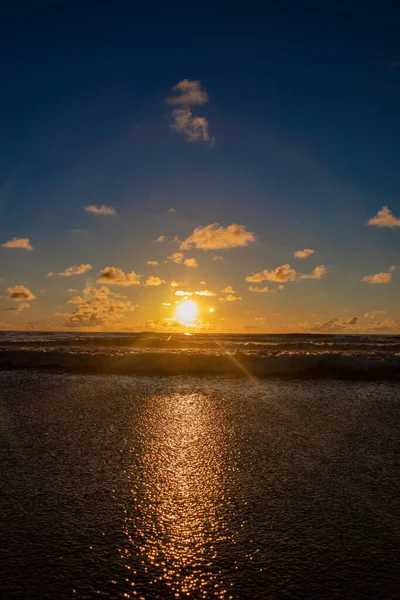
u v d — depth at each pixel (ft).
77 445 16.48
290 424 19.70
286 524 10.44
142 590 7.98
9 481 13.00
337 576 8.41
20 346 62.54
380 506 11.39
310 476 13.46
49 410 22.31
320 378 33.40
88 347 62.59
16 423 19.69
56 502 11.60
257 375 34.78
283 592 7.93
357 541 9.68
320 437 17.63
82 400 24.94
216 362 36.65
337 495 12.08
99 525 10.38
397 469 14.03
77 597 7.76
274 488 12.56
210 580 8.29
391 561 8.91
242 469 14.07
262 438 17.51
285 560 8.94
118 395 26.48
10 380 32.30
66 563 8.80
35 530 10.12
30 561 8.86
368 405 23.82
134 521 10.60
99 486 12.67
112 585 8.12
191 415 21.36
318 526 10.36
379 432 18.35
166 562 8.87
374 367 34.73
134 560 8.94
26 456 15.23
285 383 31.22
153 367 36.88
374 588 8.04
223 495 12.10
